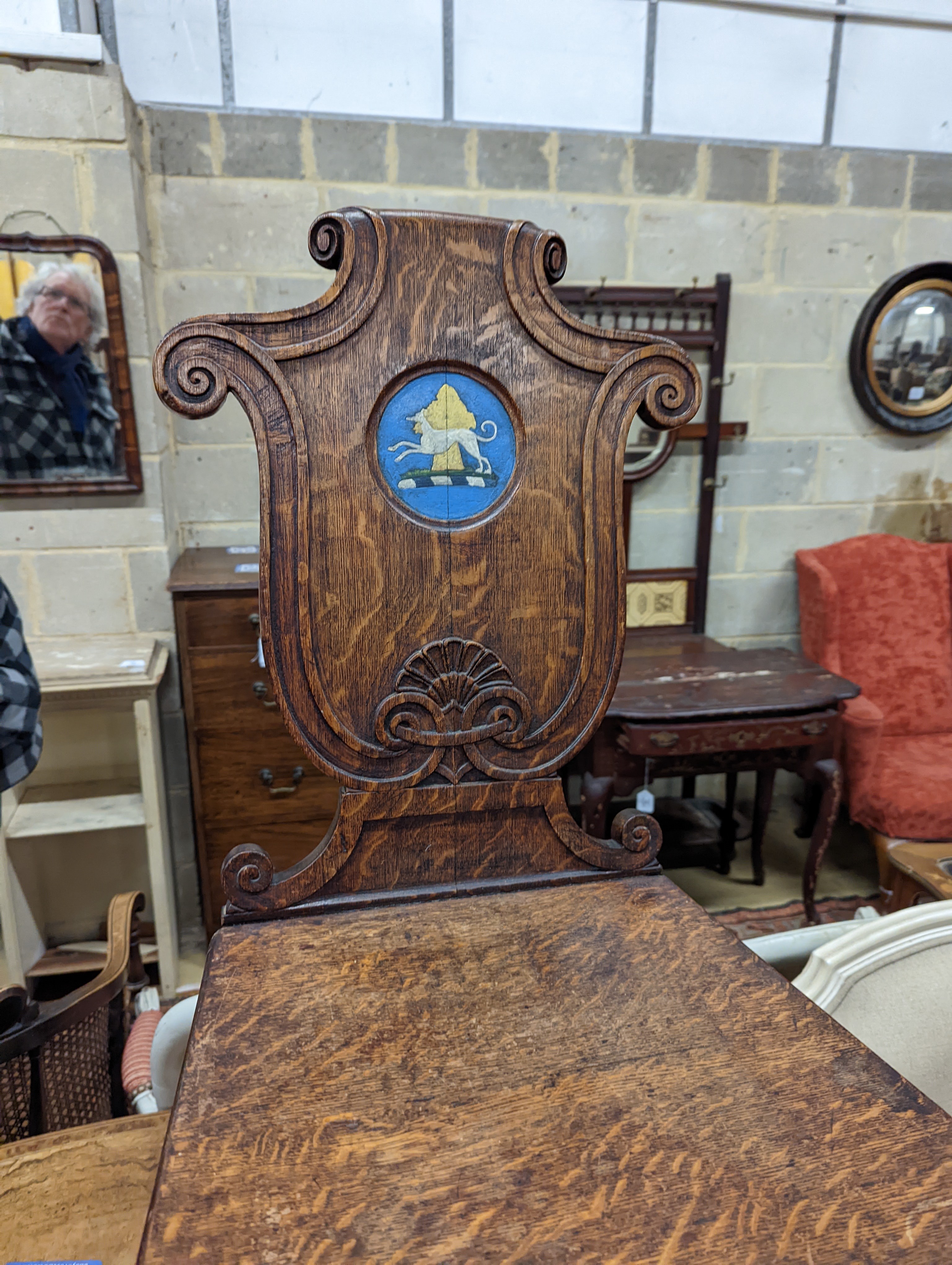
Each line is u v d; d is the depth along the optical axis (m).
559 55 2.12
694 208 2.28
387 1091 0.57
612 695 0.87
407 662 0.81
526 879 0.86
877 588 2.44
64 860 2.04
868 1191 0.50
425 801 0.83
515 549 0.82
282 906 0.80
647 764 1.88
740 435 2.42
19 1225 0.79
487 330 0.78
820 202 2.35
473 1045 0.62
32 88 1.65
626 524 2.44
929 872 1.63
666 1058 0.61
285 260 2.07
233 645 1.80
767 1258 0.45
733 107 2.25
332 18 1.99
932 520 2.67
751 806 2.74
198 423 2.12
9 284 1.72
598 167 2.19
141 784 2.03
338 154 2.04
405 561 0.80
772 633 2.64
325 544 0.77
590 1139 0.53
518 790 0.85
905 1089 0.58
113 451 1.85
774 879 2.33
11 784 1.02
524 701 0.84
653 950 0.74
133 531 1.91
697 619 2.50
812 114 2.31
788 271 2.38
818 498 2.57
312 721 0.80
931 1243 0.46
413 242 0.75
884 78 2.32
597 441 0.82
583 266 2.26
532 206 2.18
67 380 1.79
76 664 1.74
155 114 1.93
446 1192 0.49
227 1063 0.60
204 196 2.00
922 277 2.39
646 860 0.89
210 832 1.90
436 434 0.79
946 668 2.44
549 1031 0.64
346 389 0.76
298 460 0.75
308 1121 0.54
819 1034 0.63
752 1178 0.50
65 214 1.73
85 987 0.92
